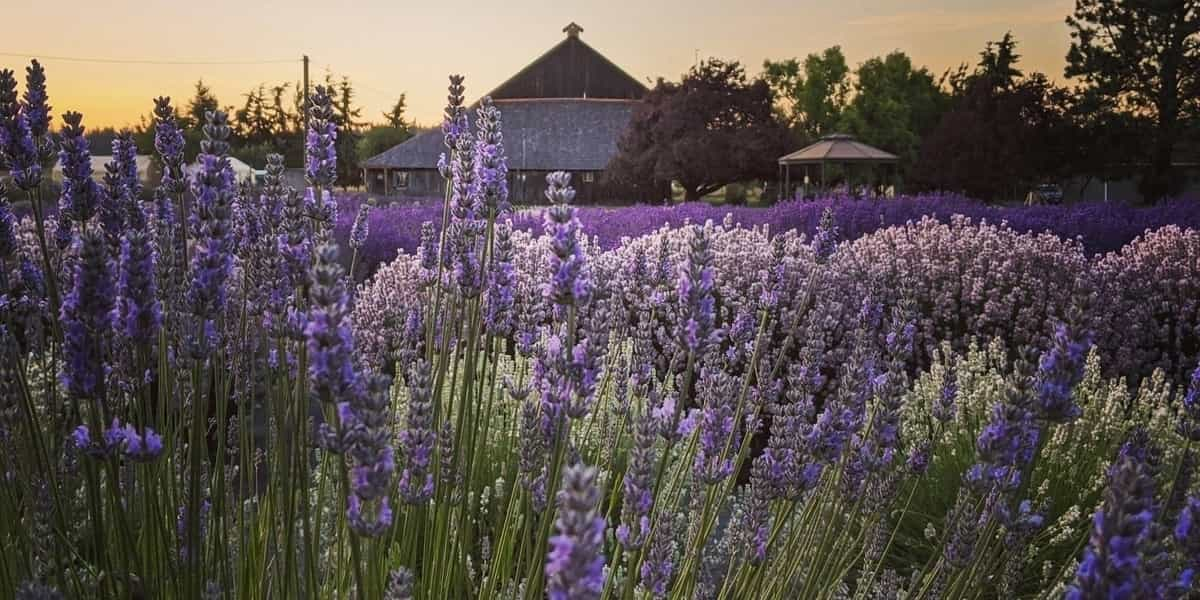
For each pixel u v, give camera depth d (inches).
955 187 1763.0
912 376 295.9
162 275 94.6
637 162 2060.8
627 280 234.7
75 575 80.1
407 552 88.7
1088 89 1824.6
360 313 183.5
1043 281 339.6
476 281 97.3
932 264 344.2
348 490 60.1
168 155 93.9
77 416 85.6
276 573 77.9
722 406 99.4
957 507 94.2
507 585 98.9
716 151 1967.3
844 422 92.8
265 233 92.7
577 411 76.9
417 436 70.9
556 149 2463.1
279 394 84.0
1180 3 1727.4
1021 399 76.4
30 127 83.7
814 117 2564.0
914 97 2412.6
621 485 138.9
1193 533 61.8
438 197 2014.0
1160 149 1786.4
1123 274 355.6
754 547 90.8
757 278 299.6
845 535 103.0
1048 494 160.2
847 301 269.0
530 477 83.3
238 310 108.6
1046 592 107.4
